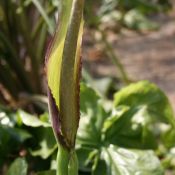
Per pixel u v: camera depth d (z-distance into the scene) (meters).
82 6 0.24
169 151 0.56
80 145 0.43
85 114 0.46
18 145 0.44
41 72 0.77
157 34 1.28
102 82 0.88
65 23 0.24
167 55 1.15
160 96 0.47
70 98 0.25
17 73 0.67
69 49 0.24
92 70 1.06
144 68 1.08
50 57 0.25
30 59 0.69
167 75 1.04
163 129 0.67
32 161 0.46
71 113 0.26
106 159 0.42
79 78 0.26
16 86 0.68
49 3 0.65
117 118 0.46
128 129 0.45
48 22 0.53
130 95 0.47
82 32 0.25
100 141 0.44
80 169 0.42
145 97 0.47
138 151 0.41
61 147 0.27
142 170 0.40
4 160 0.44
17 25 0.67
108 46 0.79
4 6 0.65
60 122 0.26
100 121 0.45
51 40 0.25
